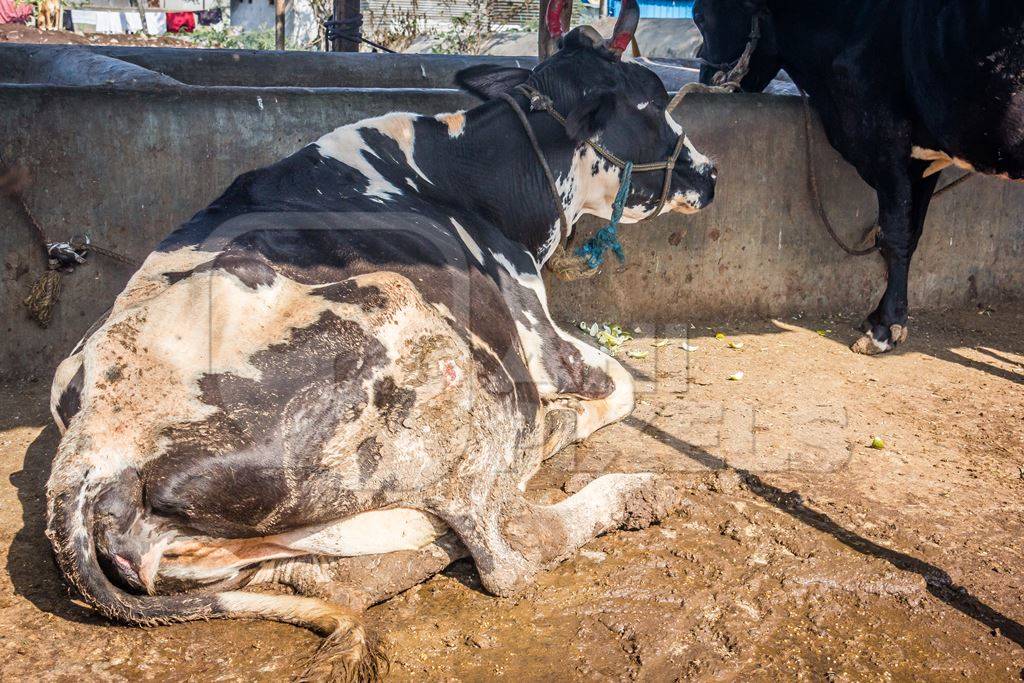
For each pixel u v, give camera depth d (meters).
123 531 2.63
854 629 3.19
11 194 4.84
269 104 5.14
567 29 5.64
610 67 4.29
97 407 2.68
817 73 6.14
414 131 4.03
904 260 5.98
